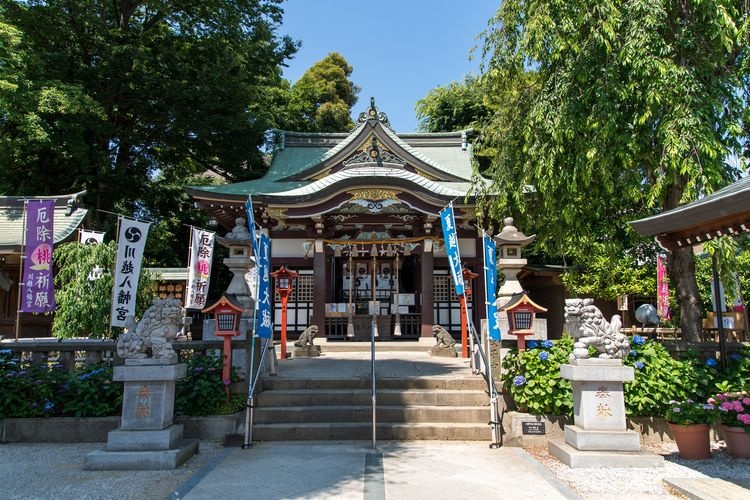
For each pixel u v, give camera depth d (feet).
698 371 22.38
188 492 15.64
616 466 18.49
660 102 23.35
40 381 23.17
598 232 35.17
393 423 23.07
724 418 20.11
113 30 56.75
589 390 19.67
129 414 19.42
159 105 63.16
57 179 60.95
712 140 22.48
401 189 42.96
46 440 22.35
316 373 28.63
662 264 43.93
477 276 43.60
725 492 14.96
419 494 15.48
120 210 67.00
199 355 25.00
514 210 34.65
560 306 58.95
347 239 46.11
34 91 46.65
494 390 22.21
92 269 38.29
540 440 21.74
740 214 15.35
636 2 24.14
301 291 48.60
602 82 25.14
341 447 21.21
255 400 24.30
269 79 78.79
